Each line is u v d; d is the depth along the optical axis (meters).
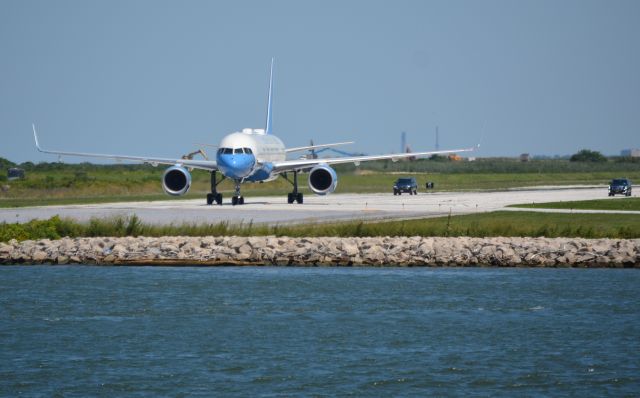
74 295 161.75
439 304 154.00
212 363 120.00
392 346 127.50
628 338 131.00
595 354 123.12
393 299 157.88
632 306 151.62
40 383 112.00
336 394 108.06
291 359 121.50
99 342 130.12
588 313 146.75
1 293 163.50
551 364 118.94
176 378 113.94
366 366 118.25
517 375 114.50
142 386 111.00
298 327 138.50
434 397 107.19
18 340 131.12
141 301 156.75
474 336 132.62
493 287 168.75
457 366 118.19
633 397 107.06
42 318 144.38
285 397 107.00
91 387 110.62
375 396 107.44
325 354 123.75
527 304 153.62
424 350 125.44
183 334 134.50
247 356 123.00
